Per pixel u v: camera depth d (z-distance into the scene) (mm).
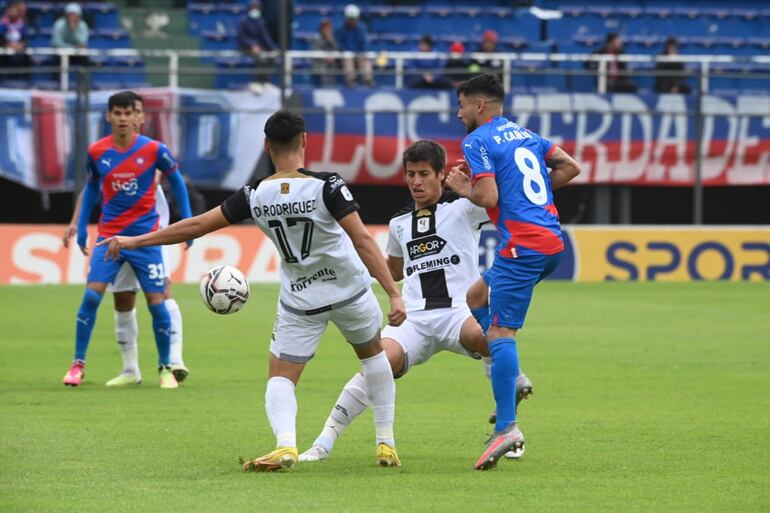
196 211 45969
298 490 20109
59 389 33219
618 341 46219
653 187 90125
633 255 78250
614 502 19266
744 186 91000
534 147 23203
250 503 19047
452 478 21250
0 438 25312
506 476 21469
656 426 27281
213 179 73375
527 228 22438
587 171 77625
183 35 88875
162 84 77438
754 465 22609
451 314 24078
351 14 81312
